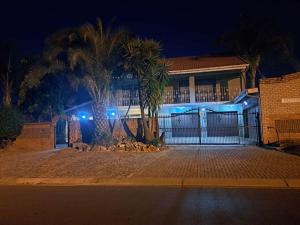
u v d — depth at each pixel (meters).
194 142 26.86
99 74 21.34
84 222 6.31
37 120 31.80
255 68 31.25
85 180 11.08
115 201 8.00
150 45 21.25
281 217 6.27
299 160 13.69
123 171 12.36
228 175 10.80
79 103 30.83
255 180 9.92
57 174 12.20
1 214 7.06
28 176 11.98
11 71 30.44
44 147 24.45
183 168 12.57
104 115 21.72
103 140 21.20
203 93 30.27
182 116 29.42
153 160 15.34
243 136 28.05
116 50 21.27
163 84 22.05
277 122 20.52
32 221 6.48
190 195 8.45
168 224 6.00
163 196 8.43
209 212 6.72
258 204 7.32
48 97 30.39
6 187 10.51
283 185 9.49
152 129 22.00
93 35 20.84
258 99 21.56
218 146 22.14
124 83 26.11
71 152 19.78
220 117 28.97
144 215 6.65
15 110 24.11
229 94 29.52
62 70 22.30
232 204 7.37
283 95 20.55
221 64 29.19
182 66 30.36
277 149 18.11
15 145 24.64
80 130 25.94
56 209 7.37
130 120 24.83
